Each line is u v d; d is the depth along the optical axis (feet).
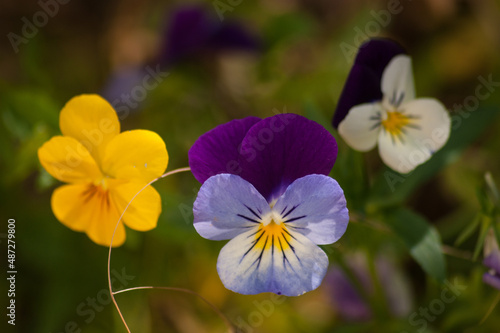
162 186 0.80
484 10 0.95
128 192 0.61
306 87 0.88
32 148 0.75
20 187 0.82
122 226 0.62
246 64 0.90
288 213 0.57
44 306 0.78
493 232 0.64
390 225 0.67
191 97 0.87
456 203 0.85
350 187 0.67
